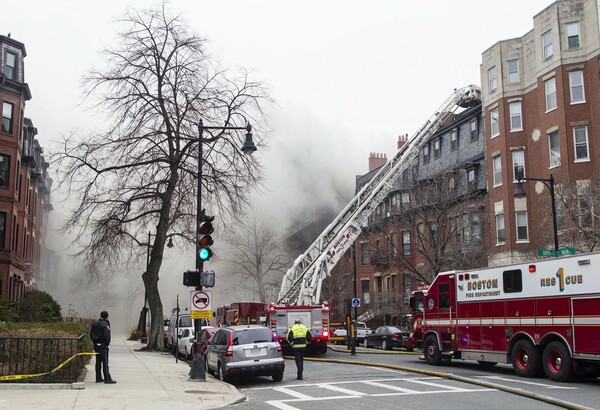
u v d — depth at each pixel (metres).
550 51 33.28
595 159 30.50
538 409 10.95
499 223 35.97
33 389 12.84
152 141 28.16
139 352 28.62
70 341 14.49
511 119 36.00
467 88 40.56
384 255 36.19
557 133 32.44
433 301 20.56
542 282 15.77
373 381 15.79
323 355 26.75
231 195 28.86
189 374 16.33
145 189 28.89
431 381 15.64
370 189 36.31
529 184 34.47
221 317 36.16
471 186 38.03
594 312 14.09
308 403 12.02
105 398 11.82
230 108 28.67
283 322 26.14
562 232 27.88
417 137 38.22
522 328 16.38
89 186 27.61
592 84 31.12
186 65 28.61
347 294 53.75
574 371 14.66
